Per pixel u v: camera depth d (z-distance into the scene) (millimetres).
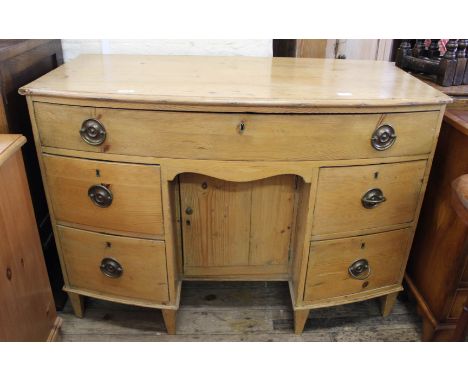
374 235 1308
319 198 1196
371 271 1379
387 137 1139
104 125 1104
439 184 1369
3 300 1039
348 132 1114
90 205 1235
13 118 1258
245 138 1099
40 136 1167
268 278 1470
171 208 1277
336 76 1338
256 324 1490
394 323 1515
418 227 1511
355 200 1224
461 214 898
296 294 1369
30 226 1194
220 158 1126
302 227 1273
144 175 1160
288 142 1108
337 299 1396
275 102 1044
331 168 1158
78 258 1352
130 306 1558
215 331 1458
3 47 1205
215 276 1458
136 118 1085
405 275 1593
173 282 1326
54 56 1562
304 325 1482
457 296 1306
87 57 1525
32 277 1204
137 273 1324
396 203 1270
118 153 1139
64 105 1103
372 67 1505
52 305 1344
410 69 1611
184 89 1118
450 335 1373
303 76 1323
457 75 1429
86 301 1557
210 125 1082
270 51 1684
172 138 1104
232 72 1345
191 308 1552
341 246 1295
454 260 1263
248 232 1378
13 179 1097
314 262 1301
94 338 1426
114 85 1141
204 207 1329
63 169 1201
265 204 1329
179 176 1273
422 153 1208
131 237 1266
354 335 1460
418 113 1139
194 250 1406
